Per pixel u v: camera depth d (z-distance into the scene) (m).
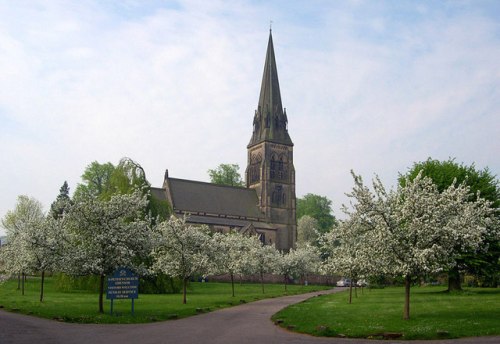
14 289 64.88
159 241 39.62
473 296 52.03
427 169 66.25
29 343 22.67
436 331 25.86
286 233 160.25
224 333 27.16
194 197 150.00
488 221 34.78
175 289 63.12
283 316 34.78
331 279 123.25
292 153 166.12
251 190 163.75
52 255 40.69
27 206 135.38
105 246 36.50
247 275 111.81
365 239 33.88
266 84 169.12
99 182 126.50
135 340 24.19
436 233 31.50
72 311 36.41
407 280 32.50
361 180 33.09
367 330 26.94
